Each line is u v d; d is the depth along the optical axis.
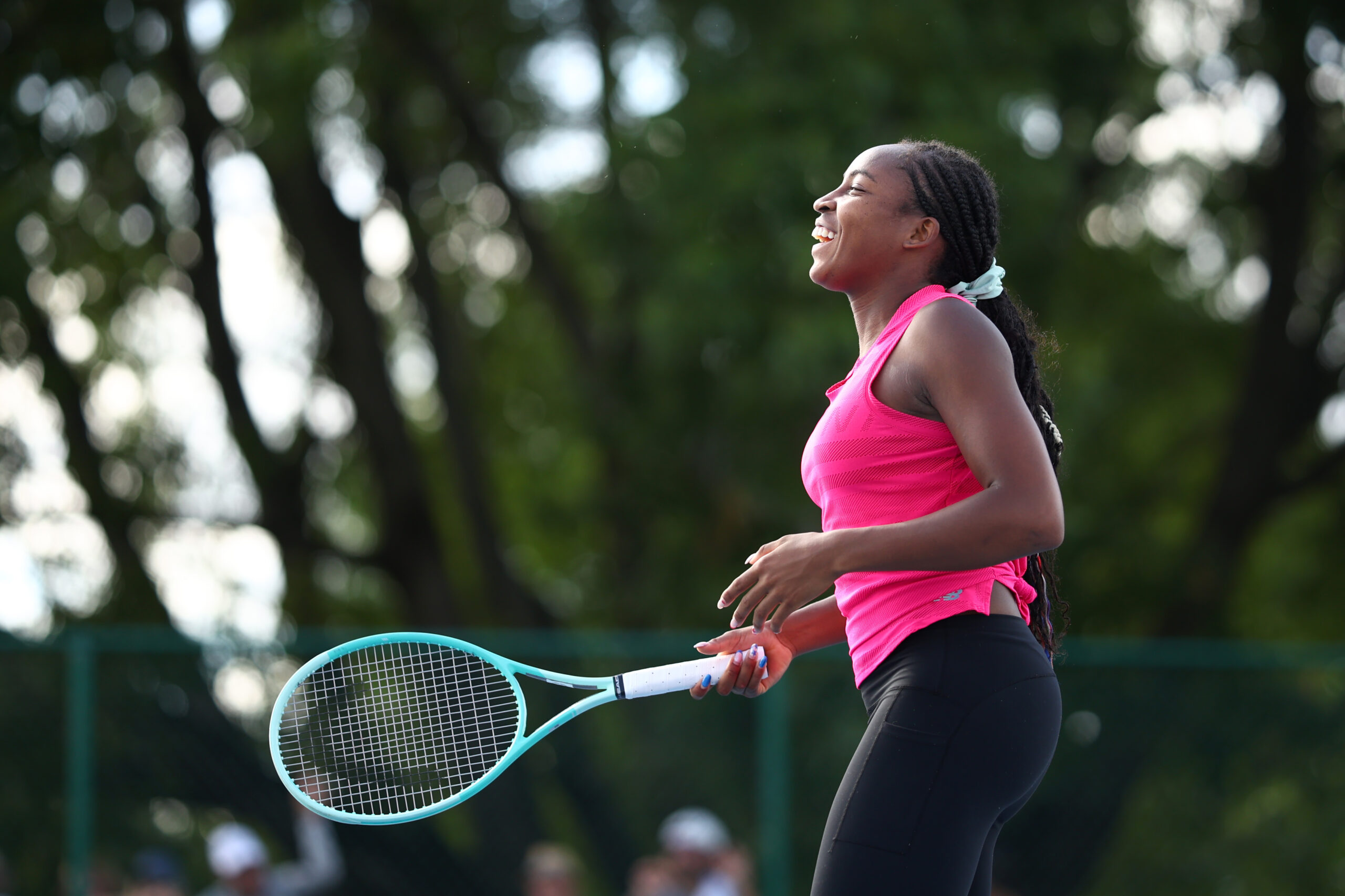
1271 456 35.81
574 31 33.91
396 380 43.00
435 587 35.66
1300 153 35.31
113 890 21.52
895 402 6.76
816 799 23.06
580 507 38.75
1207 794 23.64
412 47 32.88
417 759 10.68
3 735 21.50
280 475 34.47
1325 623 41.84
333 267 34.78
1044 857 23.66
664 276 28.25
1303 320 37.38
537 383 42.62
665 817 23.20
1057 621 31.97
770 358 27.22
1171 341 41.69
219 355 34.06
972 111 28.58
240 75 27.67
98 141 30.25
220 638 22.41
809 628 8.23
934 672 6.67
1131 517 38.03
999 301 7.47
